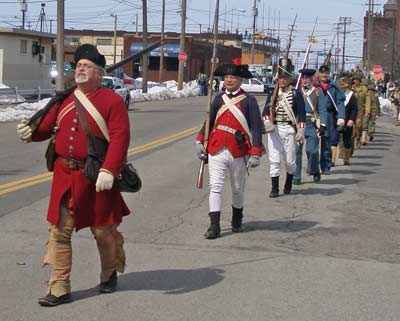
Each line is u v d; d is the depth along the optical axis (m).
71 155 5.66
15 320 5.52
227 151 8.25
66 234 5.80
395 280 6.89
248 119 8.30
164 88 55.03
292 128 11.12
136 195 11.05
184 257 7.52
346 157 15.98
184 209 10.05
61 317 5.59
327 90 13.42
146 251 7.72
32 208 9.71
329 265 7.36
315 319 5.71
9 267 6.95
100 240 5.96
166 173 13.59
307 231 8.94
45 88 40.75
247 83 58.78
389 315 5.86
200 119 28.48
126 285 6.47
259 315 5.77
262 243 8.23
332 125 14.04
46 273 6.77
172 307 5.90
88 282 6.52
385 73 68.19
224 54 84.81
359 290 6.52
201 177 8.46
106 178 5.51
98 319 5.57
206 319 5.64
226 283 6.62
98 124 5.61
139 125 25.05
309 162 12.95
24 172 13.02
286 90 11.08
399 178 14.03
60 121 5.72
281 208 10.40
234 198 8.59
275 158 11.16
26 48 41.88
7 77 39.91
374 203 11.07
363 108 19.61
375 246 8.27
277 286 6.57
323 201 11.07
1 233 8.30
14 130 22.20
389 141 22.80
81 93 5.69
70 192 5.71
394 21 60.41
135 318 5.61
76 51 5.77
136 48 75.69
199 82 57.66
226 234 8.60
